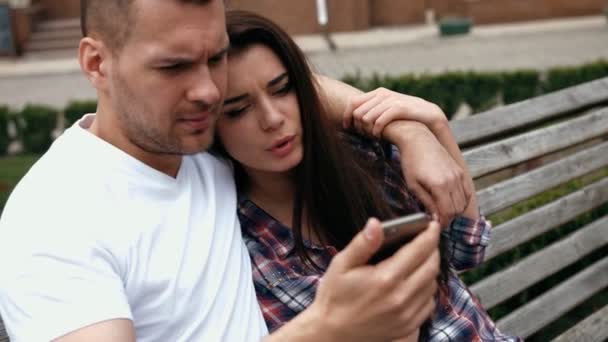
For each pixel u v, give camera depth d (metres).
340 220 1.80
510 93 9.62
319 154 1.76
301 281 1.76
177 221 1.57
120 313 1.38
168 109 1.42
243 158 1.71
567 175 2.94
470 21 15.95
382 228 1.10
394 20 17.23
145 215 1.54
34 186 1.50
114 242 1.48
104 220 1.49
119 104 1.46
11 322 1.38
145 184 1.56
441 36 15.89
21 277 1.38
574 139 2.96
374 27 17.25
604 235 3.11
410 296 1.12
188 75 1.41
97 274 1.41
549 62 12.70
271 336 1.18
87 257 1.42
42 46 16.47
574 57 12.91
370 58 14.29
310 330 1.15
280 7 16.50
